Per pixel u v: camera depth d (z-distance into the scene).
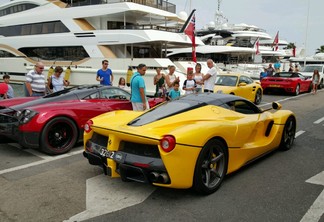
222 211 3.25
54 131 5.39
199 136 3.39
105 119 4.16
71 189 3.87
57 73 8.11
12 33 20.97
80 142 6.25
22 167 4.75
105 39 16.09
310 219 3.08
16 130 5.26
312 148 5.66
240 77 12.07
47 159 5.17
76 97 6.13
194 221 3.05
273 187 3.87
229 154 3.92
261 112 5.01
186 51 25.80
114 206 3.39
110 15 16.77
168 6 19.53
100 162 3.87
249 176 4.24
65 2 19.25
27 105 5.71
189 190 3.80
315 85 17.16
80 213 3.24
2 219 3.11
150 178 3.37
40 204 3.45
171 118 3.75
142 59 14.58
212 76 8.45
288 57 46.84
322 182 4.04
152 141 3.29
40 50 19.42
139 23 19.20
